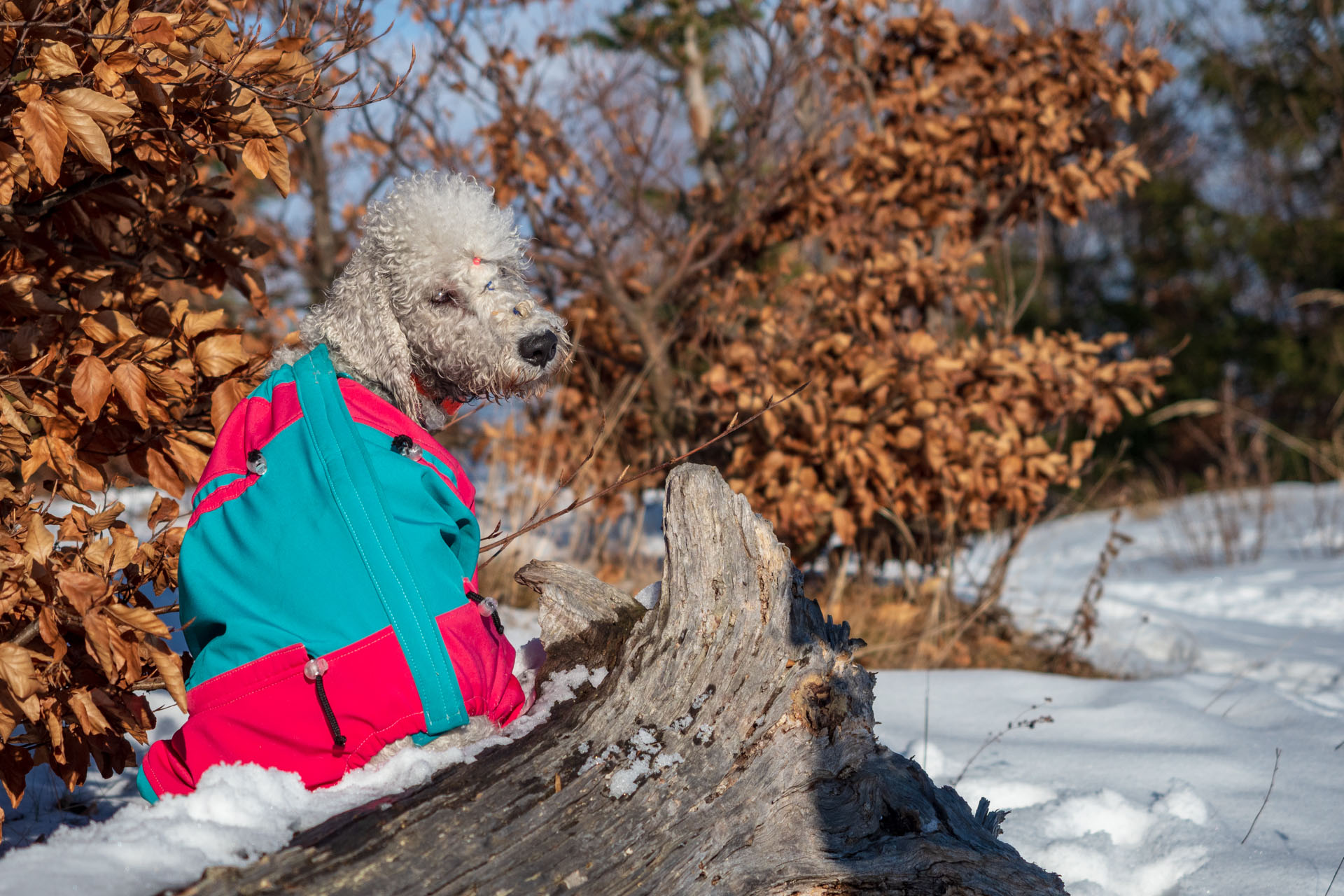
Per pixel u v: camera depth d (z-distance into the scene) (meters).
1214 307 21.02
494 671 2.14
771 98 7.57
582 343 7.79
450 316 2.21
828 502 6.16
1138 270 22.44
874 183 7.55
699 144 8.60
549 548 6.90
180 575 2.18
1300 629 7.39
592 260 7.39
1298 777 3.50
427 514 2.15
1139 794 3.33
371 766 2.04
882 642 5.96
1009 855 1.85
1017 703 4.55
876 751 2.07
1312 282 20.17
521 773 1.98
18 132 2.07
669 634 2.27
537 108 7.68
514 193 7.52
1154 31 7.42
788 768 2.00
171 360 2.61
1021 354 6.60
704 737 2.07
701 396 7.09
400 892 1.67
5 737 1.92
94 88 2.10
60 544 2.59
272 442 2.21
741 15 7.66
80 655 2.17
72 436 2.31
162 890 1.60
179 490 2.46
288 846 1.76
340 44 2.67
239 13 2.52
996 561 6.82
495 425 7.79
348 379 2.27
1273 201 22.03
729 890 1.82
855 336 6.46
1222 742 3.92
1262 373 19.52
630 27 8.73
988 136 7.41
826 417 6.03
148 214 2.74
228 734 2.01
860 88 7.86
